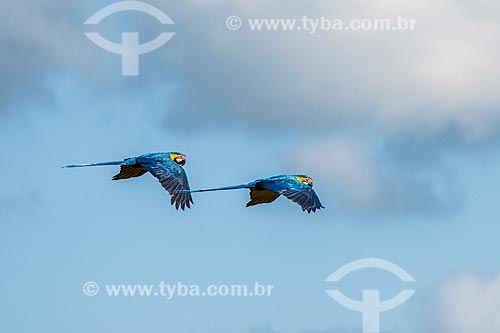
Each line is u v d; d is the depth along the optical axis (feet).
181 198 142.51
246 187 140.87
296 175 140.56
